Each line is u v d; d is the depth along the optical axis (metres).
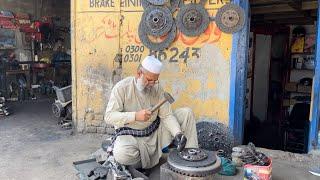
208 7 4.17
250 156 3.44
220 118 4.29
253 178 3.00
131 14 4.49
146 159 3.16
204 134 3.80
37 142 4.58
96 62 4.73
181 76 4.39
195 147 3.14
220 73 4.22
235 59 4.12
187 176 2.51
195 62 4.31
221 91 4.25
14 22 7.75
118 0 4.52
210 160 2.64
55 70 8.61
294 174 3.43
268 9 5.63
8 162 3.83
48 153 4.14
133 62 4.57
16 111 6.64
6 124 5.59
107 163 3.22
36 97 8.23
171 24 4.30
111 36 4.62
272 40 7.36
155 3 4.31
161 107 3.17
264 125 7.41
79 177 3.18
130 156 3.02
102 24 4.62
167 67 4.43
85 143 4.52
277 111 7.44
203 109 4.35
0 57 7.62
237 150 3.49
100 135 4.84
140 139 3.13
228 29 4.09
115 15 4.55
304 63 6.99
